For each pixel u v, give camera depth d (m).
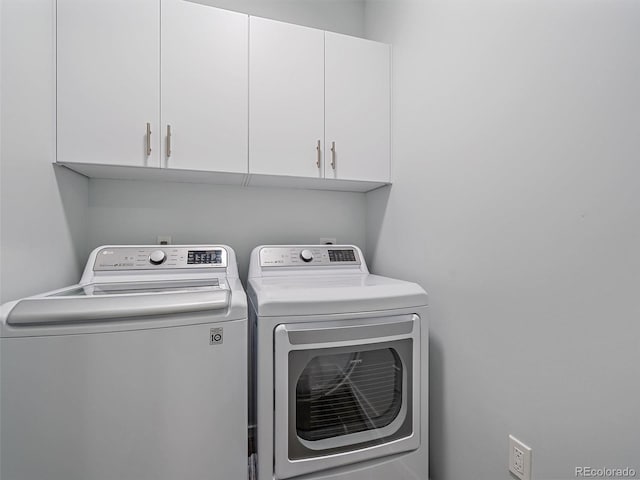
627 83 0.66
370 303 1.05
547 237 0.83
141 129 1.21
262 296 0.99
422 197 1.37
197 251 1.40
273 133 1.40
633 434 0.65
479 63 1.06
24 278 0.93
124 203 1.52
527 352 0.89
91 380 0.79
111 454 0.81
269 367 0.95
